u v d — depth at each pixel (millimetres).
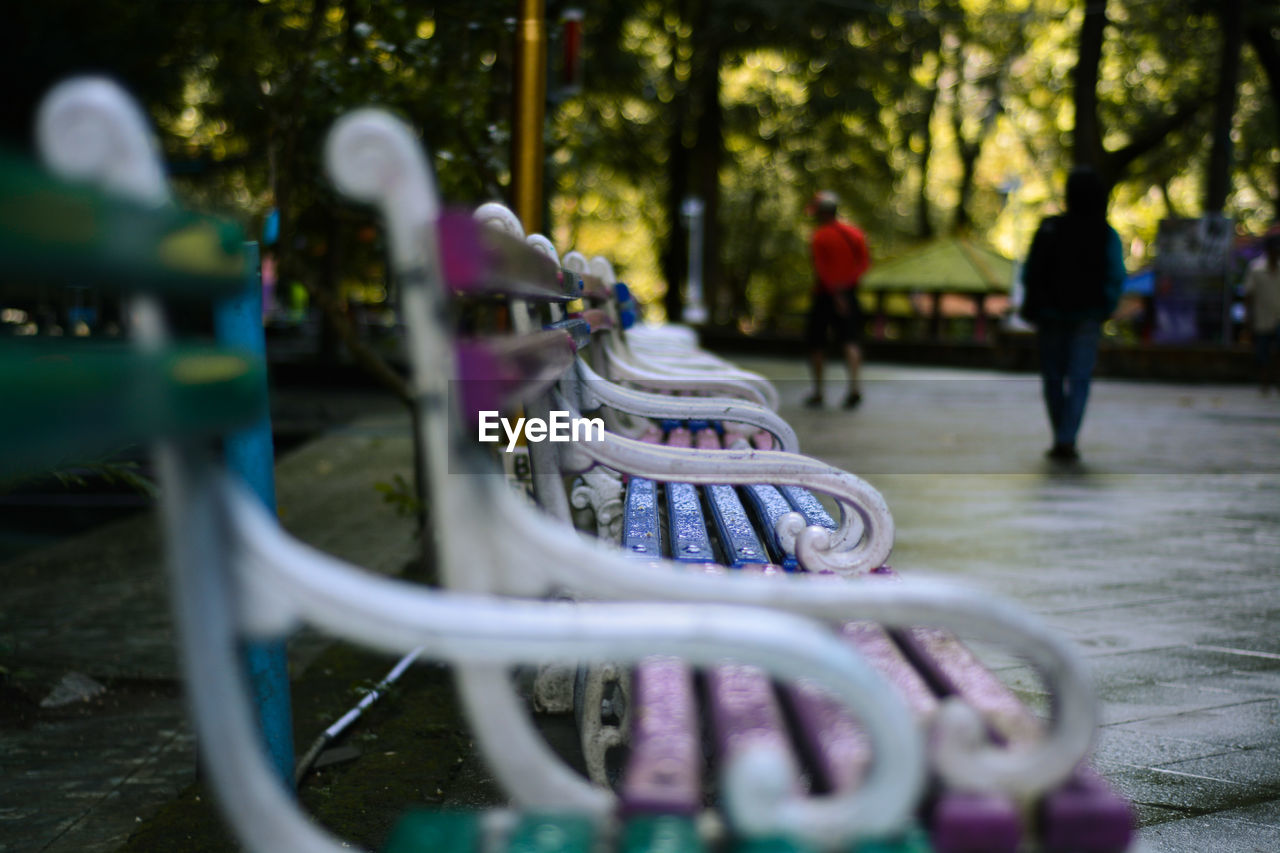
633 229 47250
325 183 5766
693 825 1174
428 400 1230
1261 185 39406
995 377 19438
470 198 6004
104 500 8766
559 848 1156
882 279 35094
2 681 4105
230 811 1168
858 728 1352
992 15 34812
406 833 1214
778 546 2463
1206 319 21750
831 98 32094
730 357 25984
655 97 33312
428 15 5961
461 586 1306
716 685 1569
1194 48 31844
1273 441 10172
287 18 6301
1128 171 36062
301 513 7379
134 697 4078
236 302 2416
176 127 12977
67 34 10266
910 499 7043
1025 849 1240
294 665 4250
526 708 3395
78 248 859
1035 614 4441
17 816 3041
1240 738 3195
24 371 789
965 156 37969
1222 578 5062
